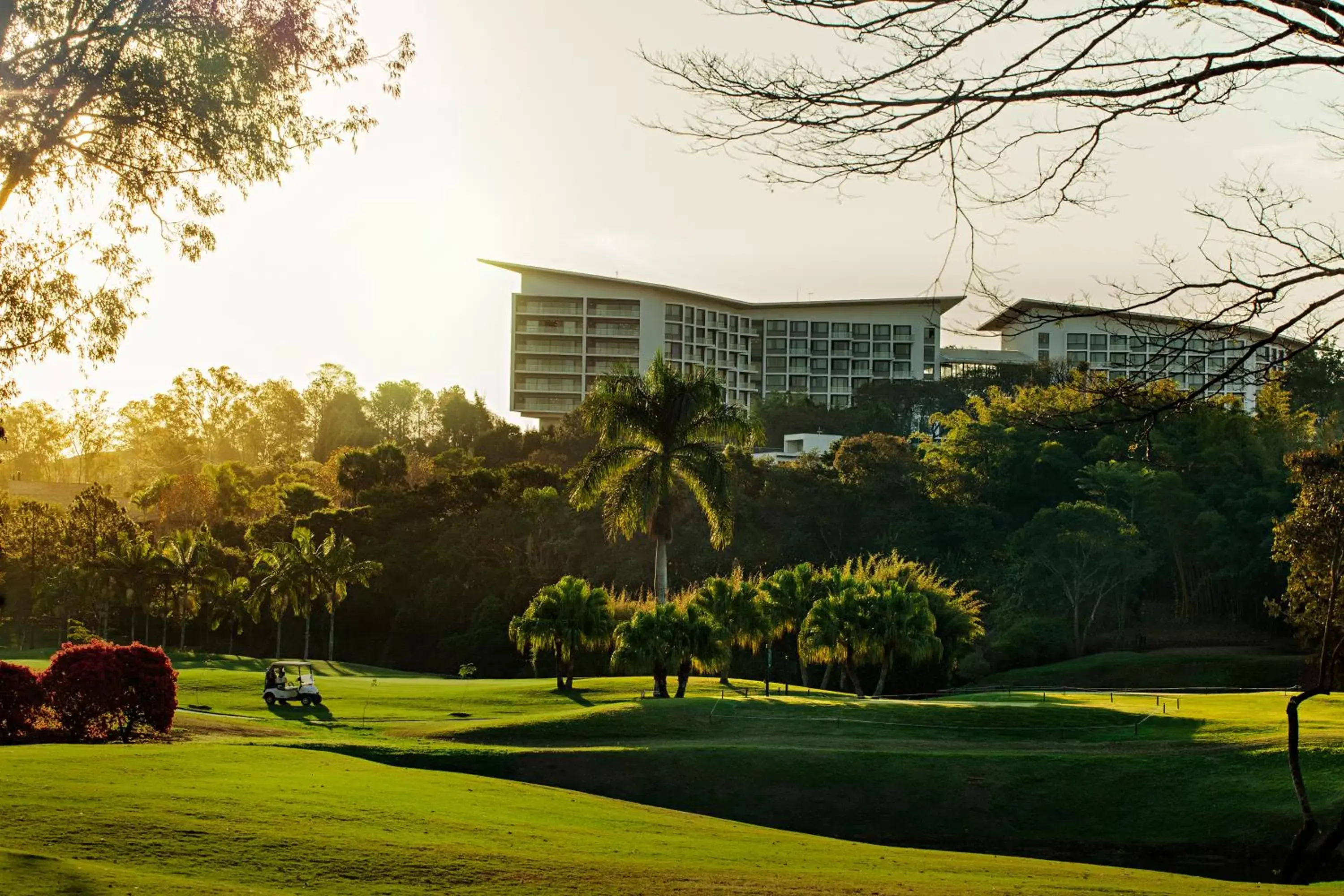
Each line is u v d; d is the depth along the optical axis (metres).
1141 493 86.62
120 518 95.12
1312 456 48.62
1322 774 26.78
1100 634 85.62
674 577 86.69
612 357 169.62
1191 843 25.03
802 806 27.95
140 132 17.97
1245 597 84.88
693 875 13.80
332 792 18.17
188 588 83.12
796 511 94.69
